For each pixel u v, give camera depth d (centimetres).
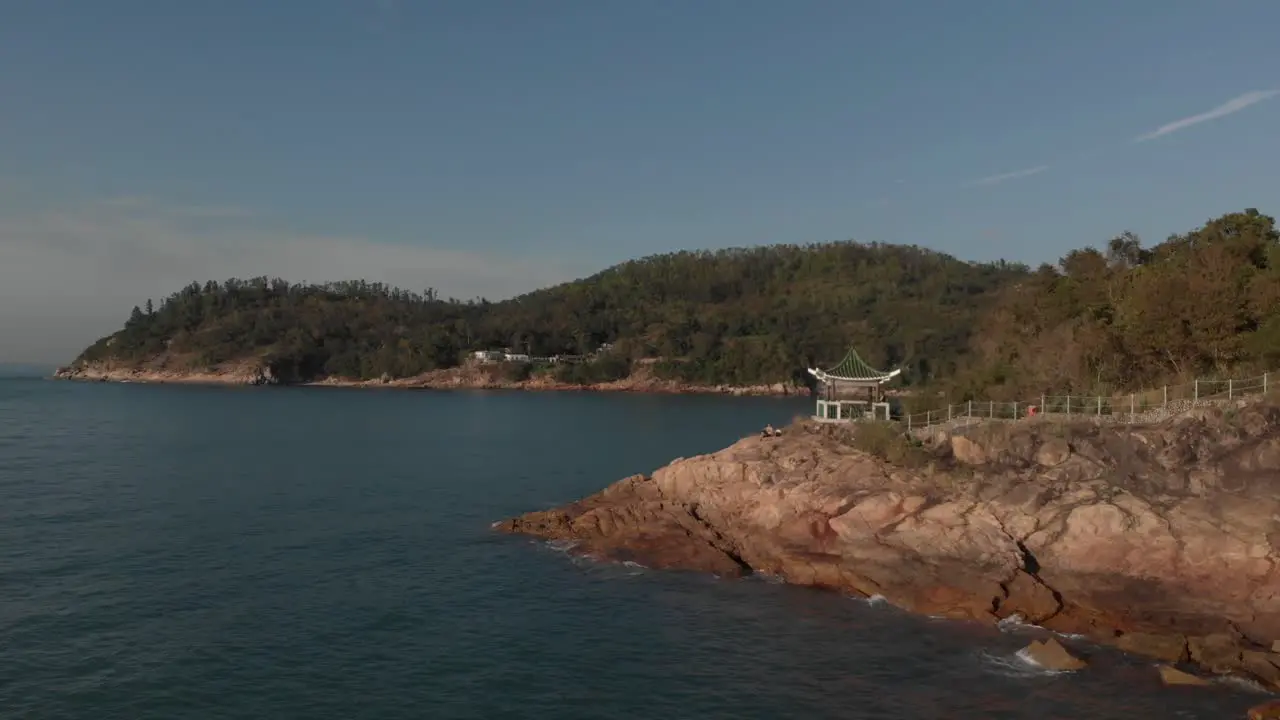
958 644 3534
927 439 5347
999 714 2912
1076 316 6831
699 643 3584
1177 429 4325
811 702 3031
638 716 2928
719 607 4025
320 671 3281
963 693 3078
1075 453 4500
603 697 3080
